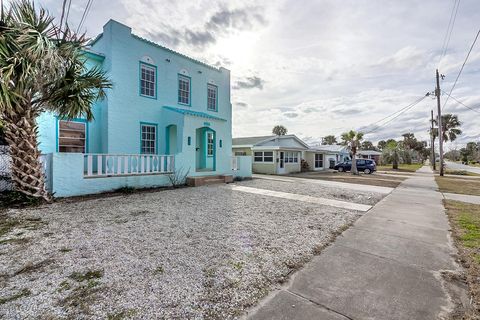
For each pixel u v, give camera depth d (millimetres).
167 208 6270
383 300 2451
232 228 4773
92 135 10023
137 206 6387
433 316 2209
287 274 2980
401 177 19266
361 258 3506
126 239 4004
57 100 6312
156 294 2457
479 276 2963
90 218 5184
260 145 22875
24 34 5137
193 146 11078
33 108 6219
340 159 35469
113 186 8273
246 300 2404
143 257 3330
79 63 6566
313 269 3131
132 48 10438
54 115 8836
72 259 3227
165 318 2098
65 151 9273
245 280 2793
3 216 5191
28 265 3043
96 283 2645
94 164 9422
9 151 6438
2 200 6148
